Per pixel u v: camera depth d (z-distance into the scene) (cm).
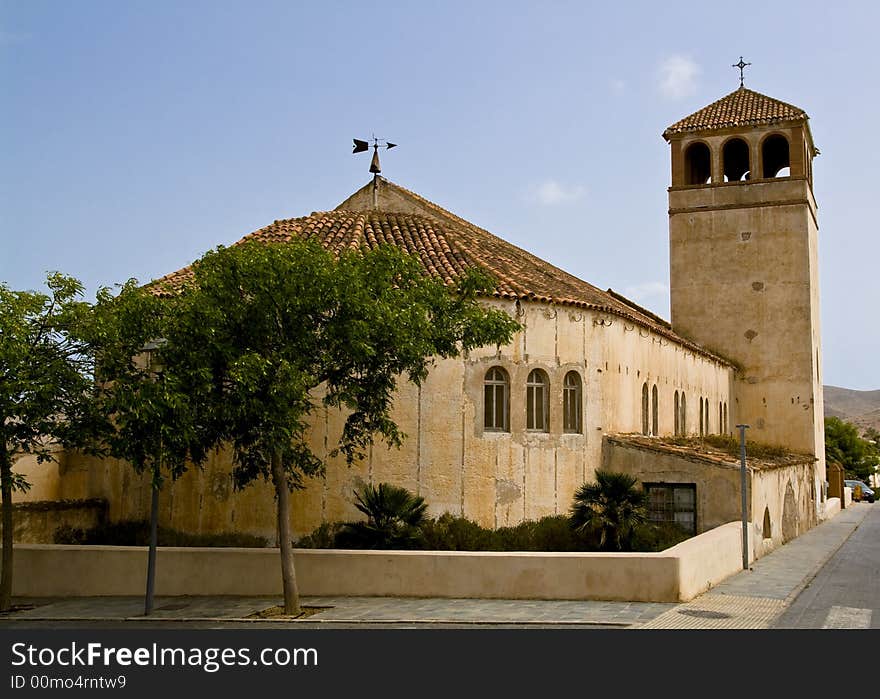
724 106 4781
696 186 4612
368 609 1812
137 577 2055
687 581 1919
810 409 4394
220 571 2033
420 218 3109
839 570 2523
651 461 2762
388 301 1745
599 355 2811
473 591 1928
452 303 1888
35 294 1848
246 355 1630
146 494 2456
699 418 3991
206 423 1712
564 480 2616
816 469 4359
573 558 1906
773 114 4509
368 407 1845
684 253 4622
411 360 1772
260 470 1895
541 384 2627
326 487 2366
